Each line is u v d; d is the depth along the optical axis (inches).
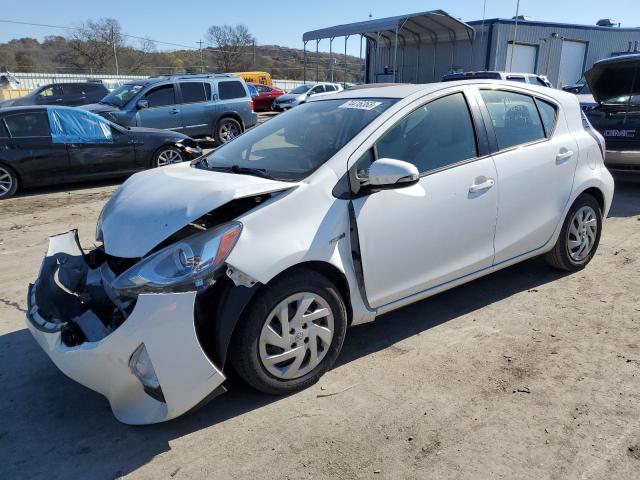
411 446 100.7
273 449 101.0
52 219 278.7
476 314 153.9
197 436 105.3
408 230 126.5
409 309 158.2
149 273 98.7
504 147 148.9
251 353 107.9
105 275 116.6
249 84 1213.7
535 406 111.2
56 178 347.3
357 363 129.5
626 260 195.3
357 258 119.3
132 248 107.2
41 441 105.4
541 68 1207.6
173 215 107.6
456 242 137.8
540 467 94.4
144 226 109.3
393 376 123.5
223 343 103.0
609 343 135.8
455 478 92.5
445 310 156.9
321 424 107.6
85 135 352.2
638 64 299.0
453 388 118.2
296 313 112.4
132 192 127.6
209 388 101.5
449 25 1063.6
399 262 126.9
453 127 139.4
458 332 143.6
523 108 157.8
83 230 255.1
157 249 105.5
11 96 1221.7
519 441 101.0
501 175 145.2
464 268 142.0
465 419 107.7
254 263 103.3
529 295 165.8
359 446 101.1
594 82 330.0
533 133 158.7
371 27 957.8
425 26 1087.6
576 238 176.1
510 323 147.9
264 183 113.3
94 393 120.8
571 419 106.7
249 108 565.6
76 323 107.9
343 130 130.5
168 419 101.2
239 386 121.2
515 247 154.3
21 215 288.7
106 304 111.0
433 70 1214.3
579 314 152.3
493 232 146.5
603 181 176.4
